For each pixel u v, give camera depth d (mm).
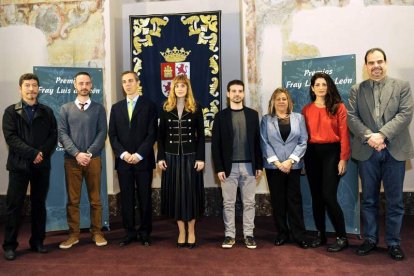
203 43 5188
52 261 3357
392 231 3277
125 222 3834
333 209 3496
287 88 4387
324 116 3576
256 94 4918
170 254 3506
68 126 3773
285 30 4852
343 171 3514
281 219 3744
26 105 3445
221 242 3877
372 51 3234
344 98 4094
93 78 4648
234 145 3650
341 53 4781
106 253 3566
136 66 5289
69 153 3697
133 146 3709
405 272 2939
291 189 3666
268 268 3098
